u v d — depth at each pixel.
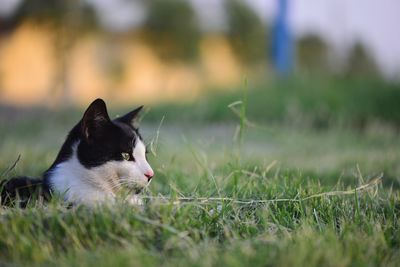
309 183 4.71
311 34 20.06
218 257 3.14
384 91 12.91
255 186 4.58
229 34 22.14
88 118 4.29
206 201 4.04
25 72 20.52
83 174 4.26
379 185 5.36
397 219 4.07
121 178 4.34
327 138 10.17
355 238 3.45
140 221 3.49
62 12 19.34
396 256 3.32
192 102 14.25
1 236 3.34
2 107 16.72
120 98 17.48
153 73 21.77
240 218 3.97
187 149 8.17
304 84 14.17
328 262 3.04
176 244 3.33
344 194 4.47
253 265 3.01
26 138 10.14
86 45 20.58
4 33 20.67
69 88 19.34
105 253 3.14
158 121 13.58
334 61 16.25
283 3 16.11
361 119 12.23
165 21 21.44
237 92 14.02
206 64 21.78
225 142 9.65
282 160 6.96
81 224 3.43
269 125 11.62
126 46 21.45
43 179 4.33
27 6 19.77
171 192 4.25
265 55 21.73
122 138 4.37
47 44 20.00
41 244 3.27
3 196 4.28
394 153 7.49
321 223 3.90
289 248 3.24
